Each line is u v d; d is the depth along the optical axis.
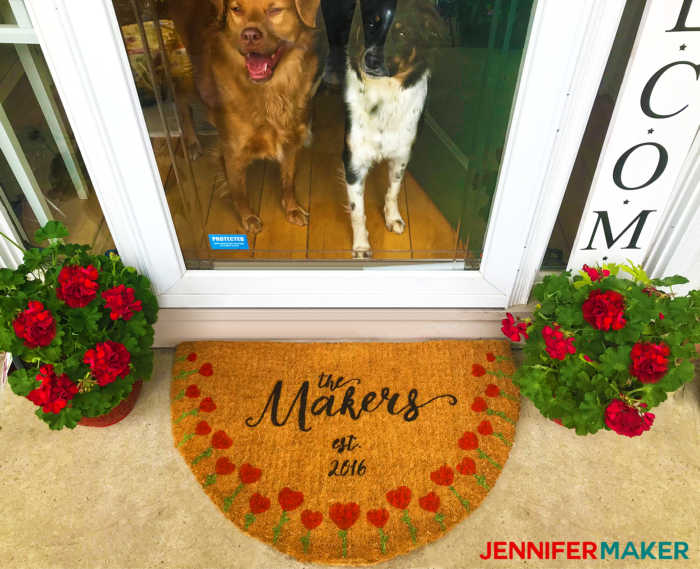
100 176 1.32
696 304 1.35
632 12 1.09
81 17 1.07
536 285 1.46
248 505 1.33
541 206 1.40
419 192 1.47
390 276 1.55
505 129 1.30
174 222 1.47
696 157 1.30
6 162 1.41
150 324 1.47
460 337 1.69
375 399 1.54
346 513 1.32
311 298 1.59
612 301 1.29
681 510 1.35
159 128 1.30
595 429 1.30
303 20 1.17
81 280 1.29
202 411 1.51
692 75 1.14
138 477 1.40
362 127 1.35
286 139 1.35
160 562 1.26
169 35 1.16
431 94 1.28
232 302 1.60
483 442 1.45
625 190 1.33
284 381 1.58
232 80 1.25
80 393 1.30
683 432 1.50
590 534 1.30
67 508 1.35
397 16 1.16
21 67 1.27
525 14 1.12
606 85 1.20
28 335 1.23
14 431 1.49
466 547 1.28
